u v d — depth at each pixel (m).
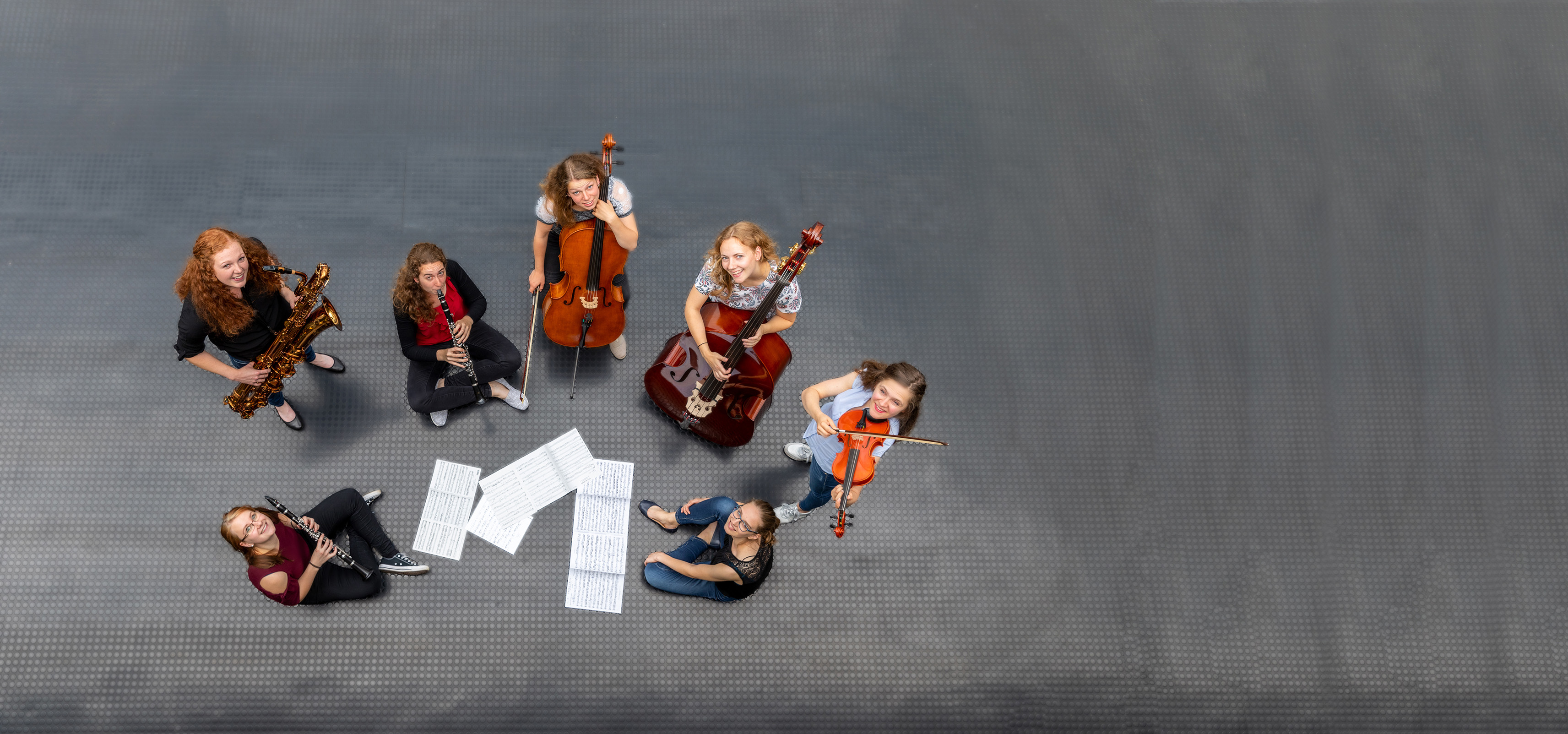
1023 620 3.67
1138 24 4.61
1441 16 4.66
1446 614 3.76
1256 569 3.79
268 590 3.12
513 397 3.75
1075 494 3.86
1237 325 4.15
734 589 3.48
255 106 4.18
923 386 2.72
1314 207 4.36
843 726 3.53
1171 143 4.43
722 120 4.34
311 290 3.05
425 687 3.44
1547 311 4.23
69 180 3.99
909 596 3.67
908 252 4.20
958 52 4.53
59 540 3.50
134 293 3.85
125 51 4.21
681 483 3.75
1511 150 4.48
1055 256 4.23
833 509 3.75
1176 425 3.98
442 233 4.05
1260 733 3.61
